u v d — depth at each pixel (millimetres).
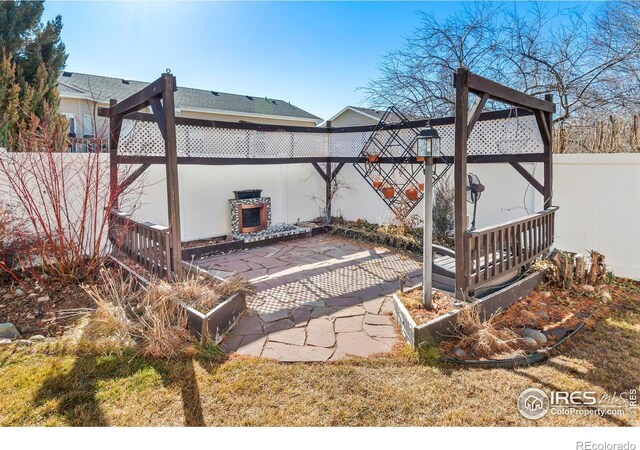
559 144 8156
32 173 4953
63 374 2896
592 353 3209
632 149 6910
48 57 7906
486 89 3771
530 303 4293
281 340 3480
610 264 5277
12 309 4160
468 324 3453
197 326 3377
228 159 6934
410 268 5848
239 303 4043
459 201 3617
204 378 2854
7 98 6496
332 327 3748
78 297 4484
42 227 4957
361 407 2510
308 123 20766
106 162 5699
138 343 3328
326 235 8461
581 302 4340
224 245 6953
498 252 4516
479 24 9398
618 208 5160
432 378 2828
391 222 7832
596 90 8727
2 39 6855
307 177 9195
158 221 6711
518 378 2832
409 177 7469
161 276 4258
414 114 10641
